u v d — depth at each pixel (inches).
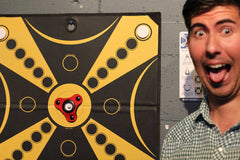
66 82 40.6
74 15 41.1
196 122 30.9
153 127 39.0
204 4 27.4
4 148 40.5
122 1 41.3
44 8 42.3
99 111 39.9
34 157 40.1
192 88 39.6
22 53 41.3
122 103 39.7
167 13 40.6
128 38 40.1
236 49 27.2
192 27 28.8
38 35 41.3
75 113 40.2
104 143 39.6
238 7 27.2
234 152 26.9
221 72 28.6
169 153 31.5
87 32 40.8
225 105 29.1
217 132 28.6
